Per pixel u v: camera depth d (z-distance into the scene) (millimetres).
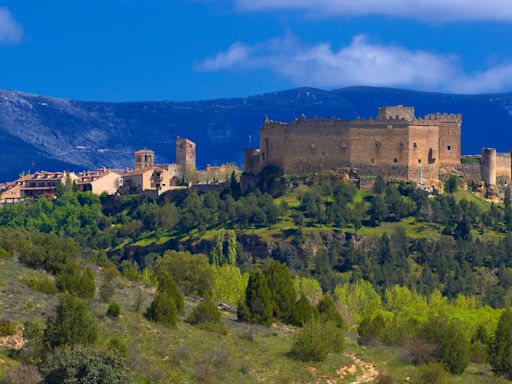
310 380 172000
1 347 150250
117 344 155625
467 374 187875
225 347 174375
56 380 142250
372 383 175125
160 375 156000
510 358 189375
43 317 162375
